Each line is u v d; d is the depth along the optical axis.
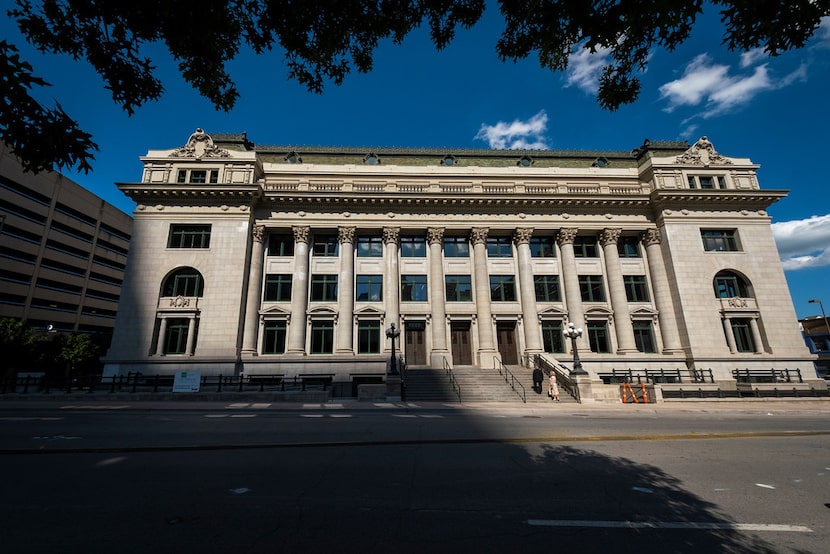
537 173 35.06
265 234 31.97
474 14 5.71
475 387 24.80
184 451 8.77
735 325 31.36
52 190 54.59
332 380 28.50
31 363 32.84
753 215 33.12
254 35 5.76
